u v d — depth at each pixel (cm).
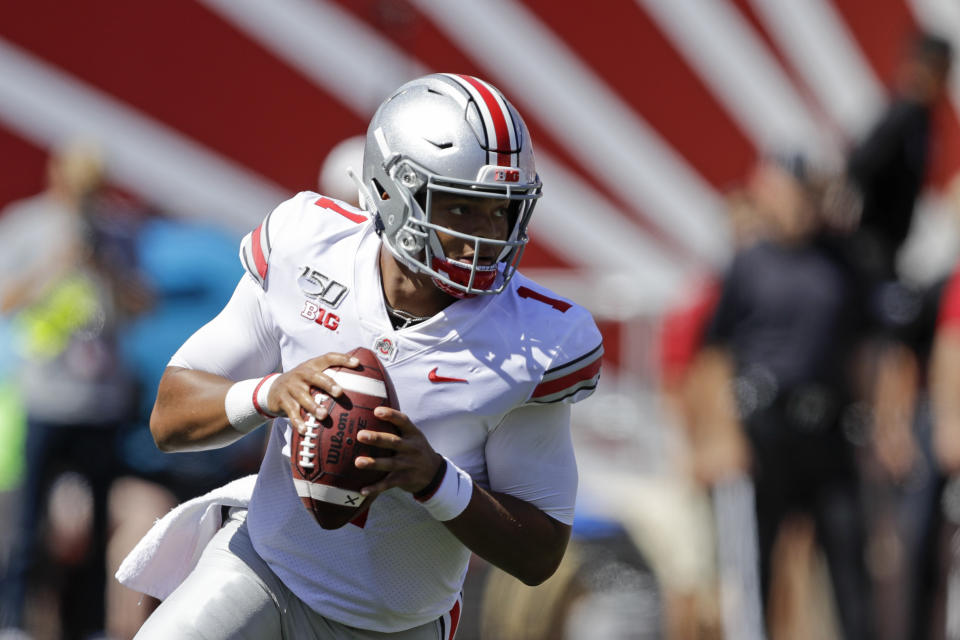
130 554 1102
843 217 2397
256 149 3064
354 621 1051
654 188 3397
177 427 1021
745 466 2036
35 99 2934
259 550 1052
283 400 956
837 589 2023
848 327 2034
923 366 2253
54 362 2094
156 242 2206
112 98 2994
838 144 3566
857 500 2042
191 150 3020
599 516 2189
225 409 988
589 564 2114
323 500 952
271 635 1045
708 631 2059
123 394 2133
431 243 961
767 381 2019
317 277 1013
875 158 2417
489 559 1010
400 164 962
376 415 930
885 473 2275
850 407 2033
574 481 1050
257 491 1060
